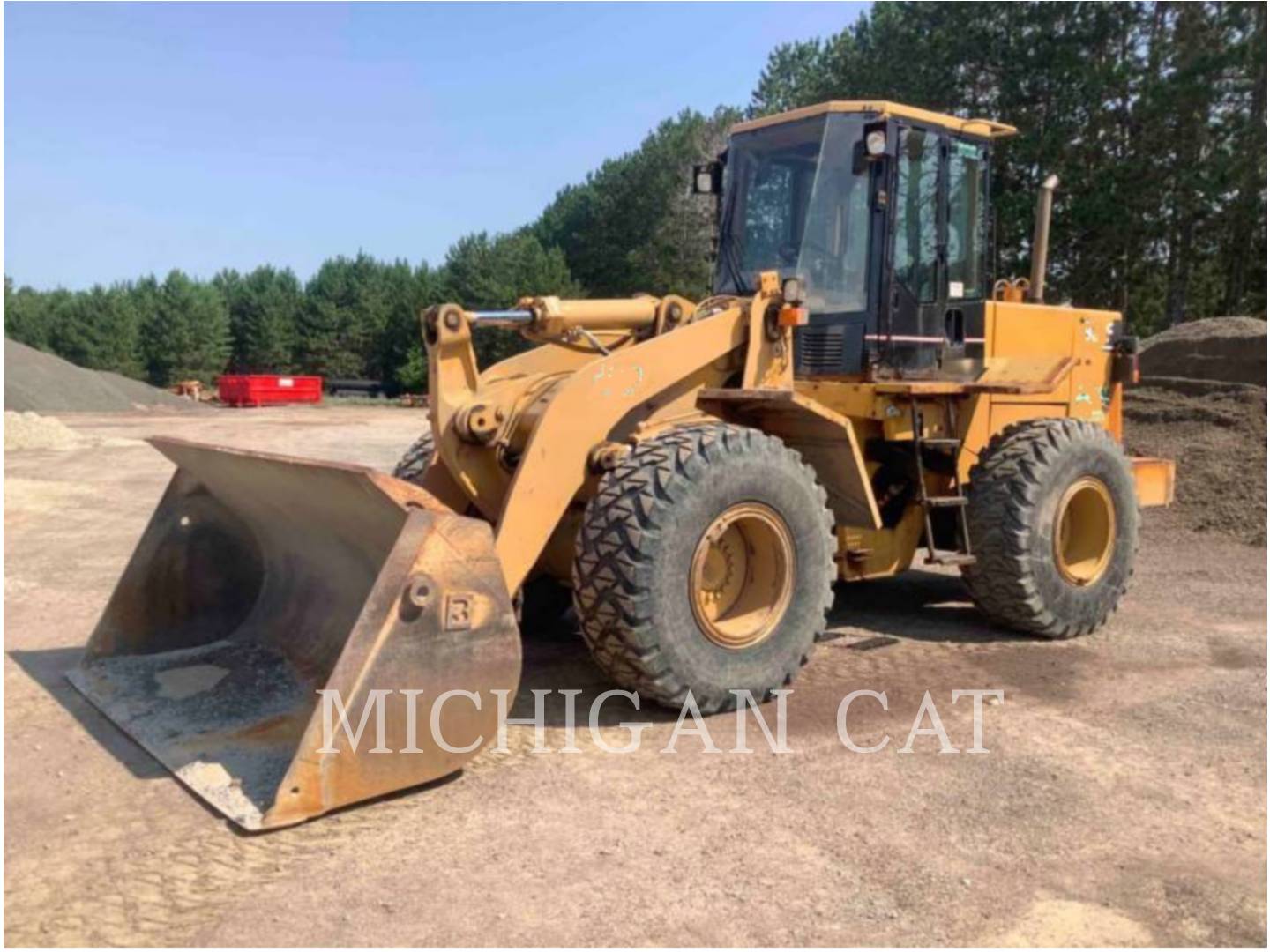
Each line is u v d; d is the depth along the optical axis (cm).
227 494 509
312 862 332
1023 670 550
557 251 4803
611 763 415
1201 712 484
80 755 413
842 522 552
